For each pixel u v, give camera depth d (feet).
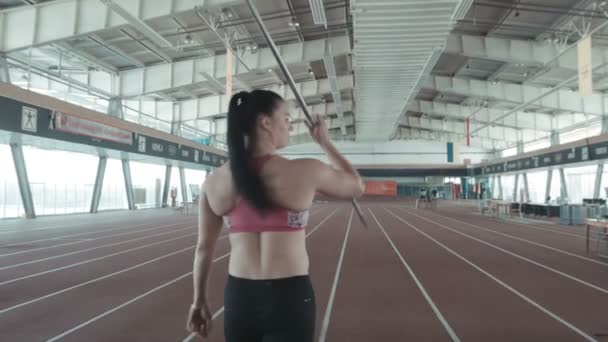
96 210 71.15
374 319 14.10
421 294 17.39
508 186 127.54
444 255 27.35
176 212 76.43
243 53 62.03
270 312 3.93
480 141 140.46
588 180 86.79
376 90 60.54
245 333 4.09
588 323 13.78
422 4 33.35
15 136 44.37
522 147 120.16
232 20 50.72
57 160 65.57
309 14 52.26
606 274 21.53
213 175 4.48
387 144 147.02
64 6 41.60
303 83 84.74
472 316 14.46
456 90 80.07
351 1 33.47
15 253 28.48
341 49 60.90
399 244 32.73
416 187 156.04
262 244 4.04
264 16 51.55
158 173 96.07
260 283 3.99
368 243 33.30
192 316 4.88
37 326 13.48
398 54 44.16
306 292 4.07
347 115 125.18
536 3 47.52
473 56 58.85
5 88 40.29
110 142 57.21
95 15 41.24
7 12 42.16
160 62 62.85
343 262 24.66
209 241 4.73
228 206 4.25
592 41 54.85
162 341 12.16
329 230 43.65
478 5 49.01
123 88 63.52
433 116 123.03
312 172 4.12
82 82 62.18
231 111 4.34
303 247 4.19
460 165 131.54
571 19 50.08
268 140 4.30
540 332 12.94
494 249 30.22
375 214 70.79
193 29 52.54
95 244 33.12
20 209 59.82
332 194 4.42
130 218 60.80
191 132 100.42
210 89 77.51
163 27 51.47
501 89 79.15
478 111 101.60
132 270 22.62
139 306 15.72
